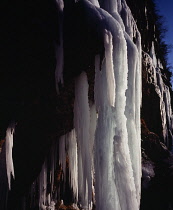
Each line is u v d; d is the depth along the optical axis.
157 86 10.38
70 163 6.05
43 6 3.03
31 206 5.87
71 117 4.64
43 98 4.03
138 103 4.07
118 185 3.01
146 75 9.73
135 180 3.65
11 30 3.15
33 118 4.43
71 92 4.00
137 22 8.73
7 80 3.67
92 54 3.37
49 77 3.69
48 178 6.48
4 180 4.61
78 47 3.31
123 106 3.28
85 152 3.80
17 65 3.51
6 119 4.16
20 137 4.70
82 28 3.22
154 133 10.05
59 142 5.86
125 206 2.89
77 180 6.16
